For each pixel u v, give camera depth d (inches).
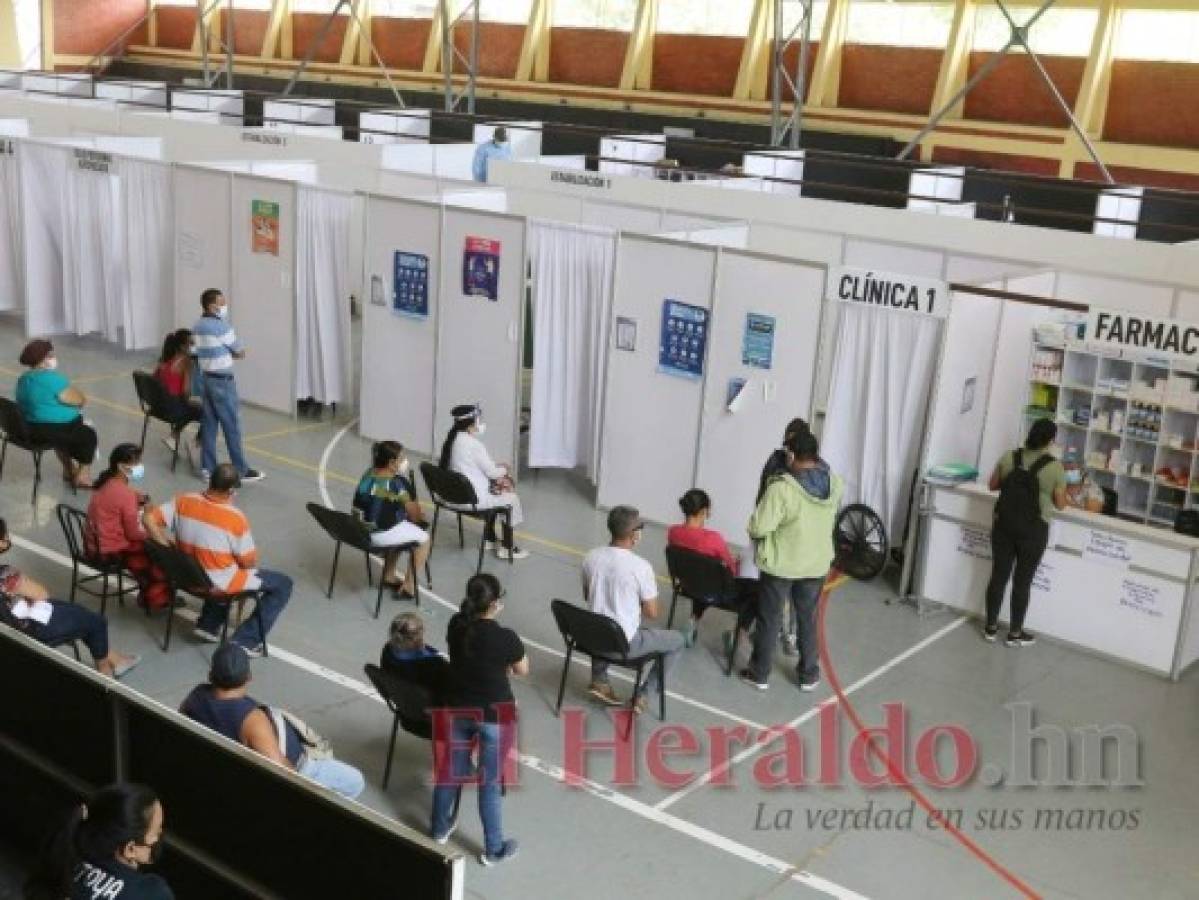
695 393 382.0
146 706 181.6
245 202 469.4
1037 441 322.3
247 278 476.7
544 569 365.1
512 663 228.5
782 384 364.5
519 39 971.9
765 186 617.3
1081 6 737.0
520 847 237.8
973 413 364.8
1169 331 334.0
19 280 582.6
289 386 477.7
